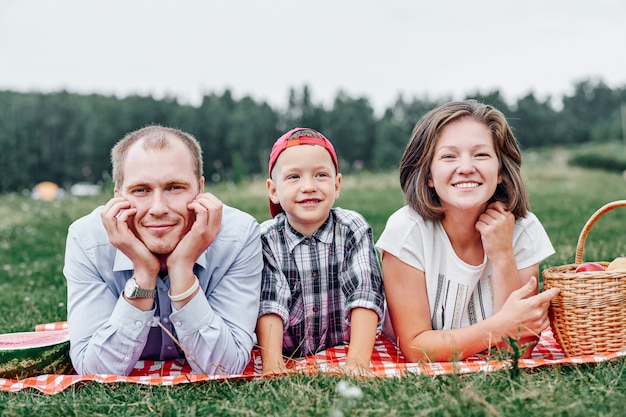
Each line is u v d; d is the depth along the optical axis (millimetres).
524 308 2715
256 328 2938
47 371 2732
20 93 75438
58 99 74188
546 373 2393
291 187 2943
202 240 2580
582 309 2648
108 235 2547
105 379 2506
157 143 2576
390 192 14078
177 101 76750
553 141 78562
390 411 1992
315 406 2068
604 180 18188
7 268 5918
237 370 2707
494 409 1931
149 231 2582
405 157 3070
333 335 3133
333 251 3061
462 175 2816
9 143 67562
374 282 2934
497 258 2900
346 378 2369
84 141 71562
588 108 89812
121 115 70875
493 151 2865
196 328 2600
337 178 3160
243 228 2832
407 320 2996
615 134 66875
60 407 2193
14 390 2498
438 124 2883
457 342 2795
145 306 2602
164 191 2576
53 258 6438
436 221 3039
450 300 3029
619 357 2514
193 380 2451
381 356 3121
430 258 3004
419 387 2203
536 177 19328
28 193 15289
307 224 3023
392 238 3004
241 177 22531
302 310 3051
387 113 75938
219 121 72312
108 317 2736
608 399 2049
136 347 2625
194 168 2676
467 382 2201
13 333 3295
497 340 2750
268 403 2125
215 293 2816
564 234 6098
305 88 78000
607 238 5758
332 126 76562
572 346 2709
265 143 72812
